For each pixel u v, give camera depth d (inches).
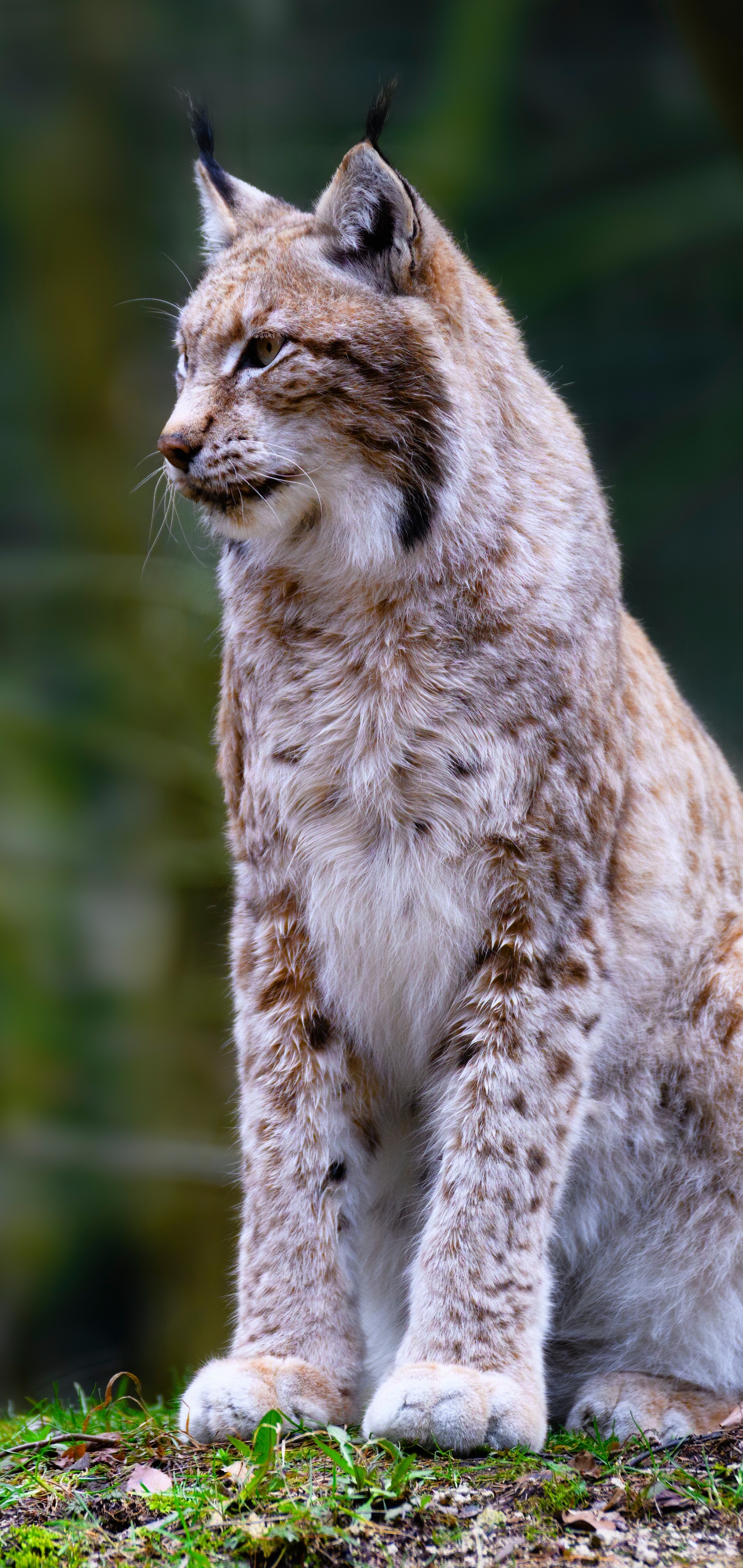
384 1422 296.2
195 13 1032.2
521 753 318.0
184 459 328.5
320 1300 324.8
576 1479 285.1
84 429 968.9
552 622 322.3
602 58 1079.0
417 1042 336.5
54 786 924.0
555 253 1016.9
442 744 318.7
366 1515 271.4
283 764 331.3
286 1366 314.7
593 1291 364.2
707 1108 356.2
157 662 843.4
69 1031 891.4
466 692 318.7
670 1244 358.6
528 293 1031.0
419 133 1007.6
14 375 989.8
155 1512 277.3
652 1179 359.6
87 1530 273.0
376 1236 359.9
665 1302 358.3
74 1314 856.9
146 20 1016.9
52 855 918.4
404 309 325.1
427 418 323.0
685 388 1061.8
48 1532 271.0
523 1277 312.8
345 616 326.6
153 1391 687.1
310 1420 310.5
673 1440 315.6
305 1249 326.3
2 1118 835.4
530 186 1072.2
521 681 318.7
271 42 1052.5
